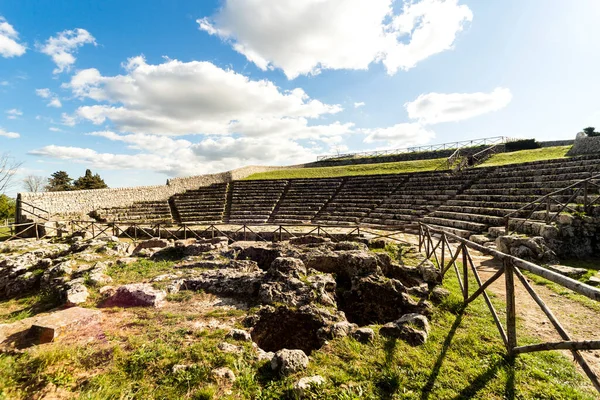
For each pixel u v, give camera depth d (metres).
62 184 62.00
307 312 6.80
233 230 20.41
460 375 4.18
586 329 5.61
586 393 3.81
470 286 8.16
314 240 13.91
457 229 16.17
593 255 10.67
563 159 18.19
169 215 29.98
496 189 18.94
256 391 4.05
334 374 4.25
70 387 4.27
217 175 41.97
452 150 38.91
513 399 3.72
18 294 10.24
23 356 4.98
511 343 4.64
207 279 8.94
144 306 7.48
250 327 6.51
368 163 46.53
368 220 22.83
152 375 4.50
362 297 8.09
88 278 9.13
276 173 46.22
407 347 4.90
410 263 10.05
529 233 12.55
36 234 20.91
